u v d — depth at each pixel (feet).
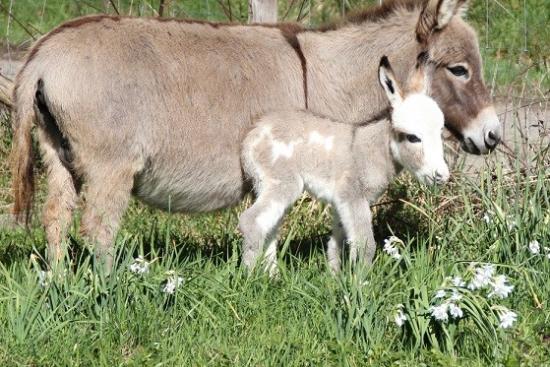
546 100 35.70
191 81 24.79
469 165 32.58
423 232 29.09
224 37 25.61
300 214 30.19
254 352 20.40
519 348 20.38
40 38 24.39
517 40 49.29
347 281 22.18
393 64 27.04
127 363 19.83
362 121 26.13
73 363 19.90
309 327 21.72
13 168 24.20
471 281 21.24
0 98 30.50
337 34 27.07
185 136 24.77
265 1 31.22
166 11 47.26
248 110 25.40
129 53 24.26
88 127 23.88
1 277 24.02
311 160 24.30
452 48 26.81
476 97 27.14
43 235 28.76
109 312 21.59
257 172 24.49
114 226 24.39
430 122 23.84
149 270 23.06
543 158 30.25
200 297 22.59
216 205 25.94
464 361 20.24
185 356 20.33
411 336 20.92
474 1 51.57
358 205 24.41
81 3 51.55
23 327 20.85
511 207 27.86
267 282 23.36
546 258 24.14
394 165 24.75
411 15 27.37
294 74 26.17
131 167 24.39
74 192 24.84
